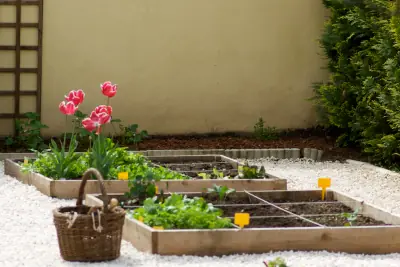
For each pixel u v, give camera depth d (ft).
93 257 21.22
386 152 39.42
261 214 26.50
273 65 47.16
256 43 46.88
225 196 29.12
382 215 25.99
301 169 40.16
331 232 23.09
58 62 44.34
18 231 24.72
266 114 47.21
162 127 45.98
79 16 44.50
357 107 42.50
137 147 43.32
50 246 22.97
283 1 47.09
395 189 34.96
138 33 45.32
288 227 23.90
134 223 23.21
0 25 43.27
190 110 46.26
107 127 45.06
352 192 34.01
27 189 31.68
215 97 46.57
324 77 47.65
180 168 36.60
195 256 22.08
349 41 43.83
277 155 43.34
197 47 46.16
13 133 43.68
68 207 21.97
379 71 40.29
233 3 46.44
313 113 47.73
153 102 45.75
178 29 45.83
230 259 21.90
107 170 31.37
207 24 46.21
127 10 45.09
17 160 36.17
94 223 20.99
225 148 43.98
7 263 20.95
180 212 23.38
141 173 32.07
